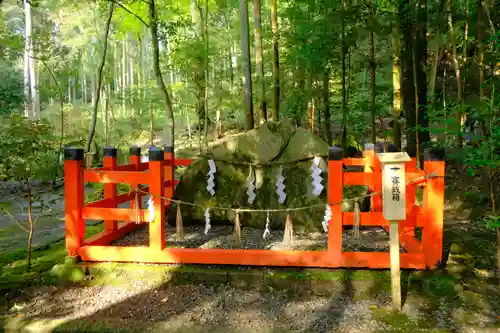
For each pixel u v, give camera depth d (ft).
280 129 17.81
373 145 18.25
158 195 13.52
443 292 12.20
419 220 13.12
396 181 11.37
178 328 11.07
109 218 13.89
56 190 29.66
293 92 34.24
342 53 27.25
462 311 11.51
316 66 28.76
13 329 11.23
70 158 13.76
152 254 13.67
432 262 13.07
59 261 14.88
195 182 18.13
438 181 12.91
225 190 17.88
